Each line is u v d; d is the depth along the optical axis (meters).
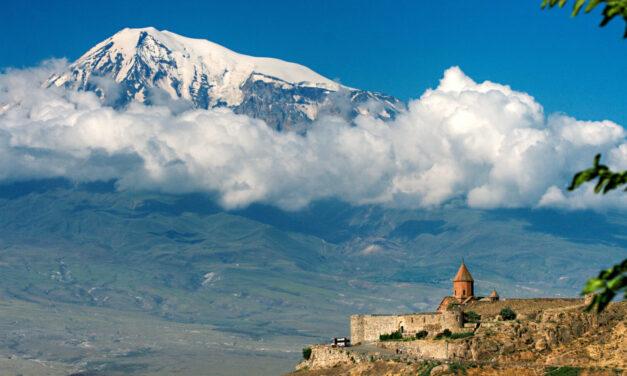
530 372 140.12
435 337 167.12
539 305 171.25
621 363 134.50
